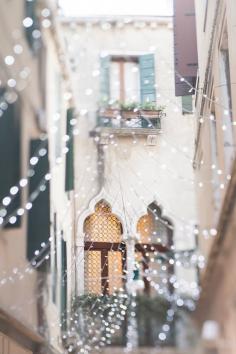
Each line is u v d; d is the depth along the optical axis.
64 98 11.98
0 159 10.74
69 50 12.32
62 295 14.75
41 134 11.80
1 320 11.66
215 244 9.64
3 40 9.51
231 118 10.92
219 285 9.87
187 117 15.21
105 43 13.20
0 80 9.20
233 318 9.09
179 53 14.23
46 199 12.35
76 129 12.58
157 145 15.27
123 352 14.77
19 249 11.88
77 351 15.05
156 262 15.44
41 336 13.18
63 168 14.16
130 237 15.77
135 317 14.70
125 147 15.16
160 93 14.91
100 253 16.19
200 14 13.95
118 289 15.52
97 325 15.22
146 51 14.98
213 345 9.36
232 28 9.82
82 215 16.14
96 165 15.12
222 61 11.23
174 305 13.26
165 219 15.58
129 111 14.80
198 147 14.53
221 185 10.22
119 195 15.75
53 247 13.18
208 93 12.83
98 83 13.05
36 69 11.66
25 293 12.28
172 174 14.57
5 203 9.66
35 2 10.48
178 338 10.63
